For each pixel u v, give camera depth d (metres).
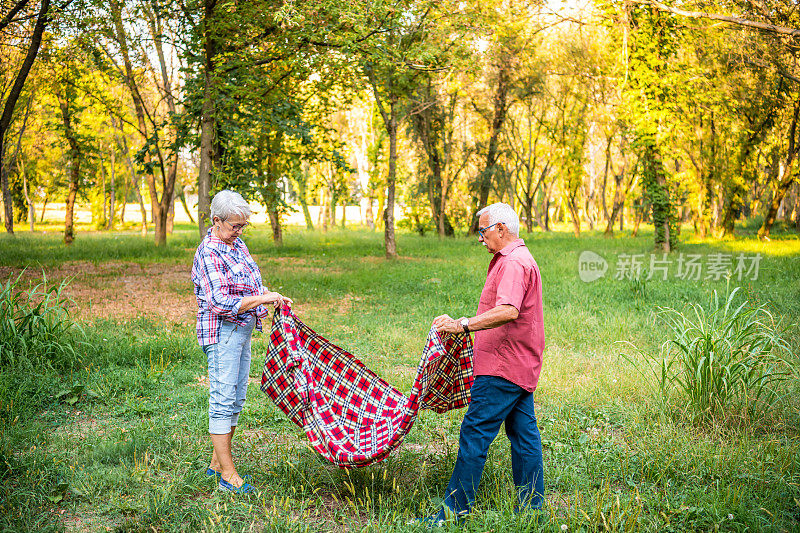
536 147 34.38
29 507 3.11
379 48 12.98
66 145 22.77
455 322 3.13
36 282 11.41
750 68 19.66
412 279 12.80
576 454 3.97
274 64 13.78
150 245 21.52
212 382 3.46
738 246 20.62
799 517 3.18
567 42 25.62
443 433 4.48
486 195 28.06
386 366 6.17
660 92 18.52
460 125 28.31
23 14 14.56
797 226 33.91
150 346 6.33
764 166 30.44
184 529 2.97
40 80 19.80
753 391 4.89
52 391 4.94
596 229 44.78
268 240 26.45
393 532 2.99
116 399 4.95
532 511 3.10
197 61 13.76
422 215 30.44
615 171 38.53
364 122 38.03
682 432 4.21
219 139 14.00
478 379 3.20
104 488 3.36
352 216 66.44
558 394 5.25
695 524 3.09
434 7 14.39
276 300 3.42
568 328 7.71
